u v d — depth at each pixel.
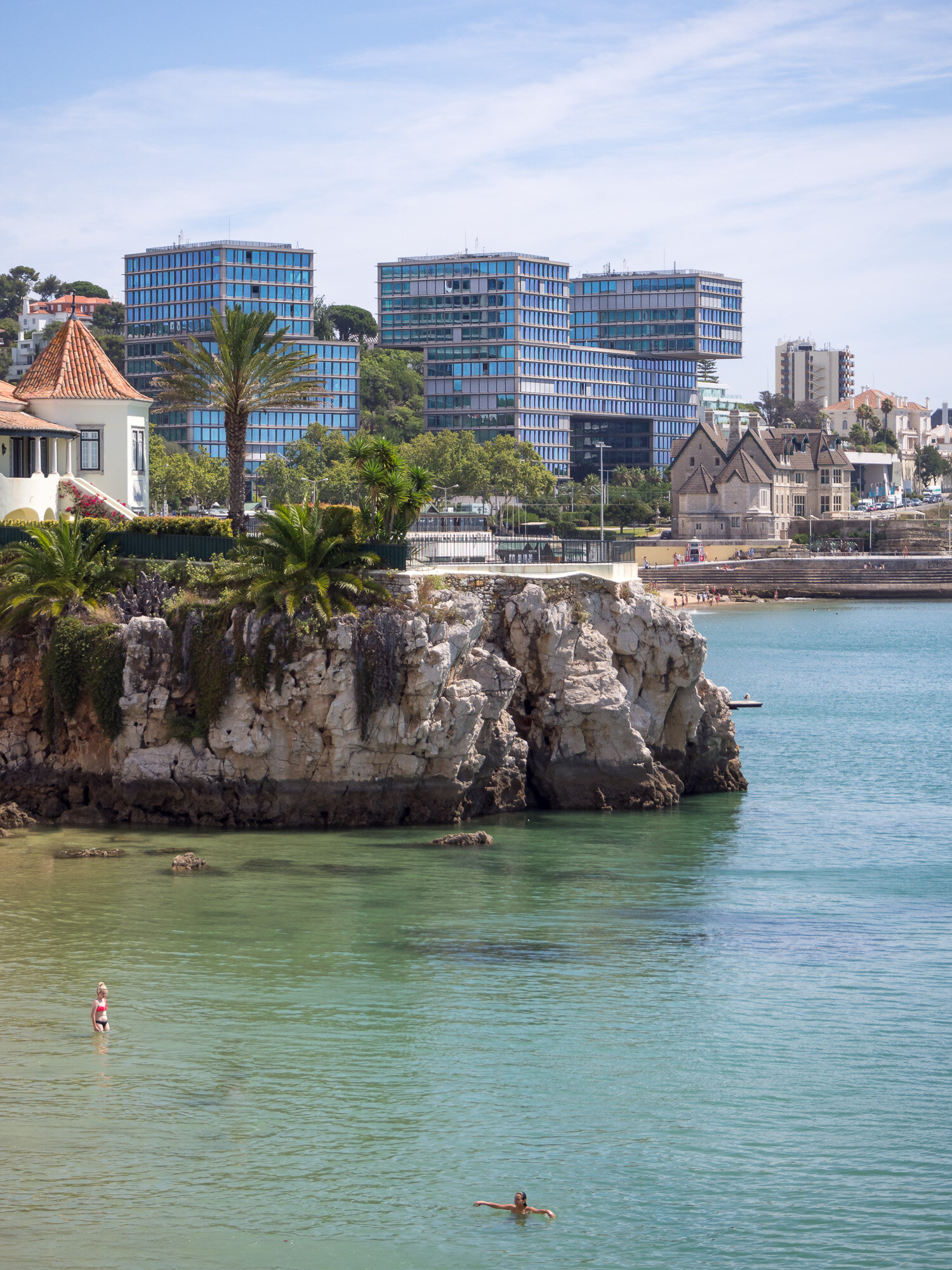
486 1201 29.16
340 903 49.03
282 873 52.41
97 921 46.28
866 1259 27.33
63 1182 29.33
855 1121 32.97
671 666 66.88
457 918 47.78
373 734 58.16
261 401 74.25
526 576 63.53
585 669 63.91
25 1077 34.09
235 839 57.31
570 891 51.53
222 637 58.47
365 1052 36.19
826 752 88.38
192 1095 33.44
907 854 58.62
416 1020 38.41
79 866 53.00
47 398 85.88
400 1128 32.06
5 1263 26.38
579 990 41.09
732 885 53.12
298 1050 36.19
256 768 58.50
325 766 58.50
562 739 64.06
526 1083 34.66
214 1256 26.91
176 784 58.75
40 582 61.34
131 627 58.94
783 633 186.25
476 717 59.78
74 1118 32.03
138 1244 27.17
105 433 86.75
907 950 45.34
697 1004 40.16
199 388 73.12
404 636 57.66
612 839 59.66
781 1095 34.28
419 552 65.62
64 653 59.53
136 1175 29.67
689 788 70.75
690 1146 31.62
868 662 149.62
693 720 69.06
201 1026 37.56
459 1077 34.84
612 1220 28.52
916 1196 29.61
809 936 46.69
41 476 78.50
